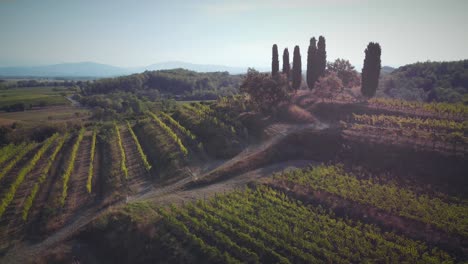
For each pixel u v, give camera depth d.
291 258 23.75
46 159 52.22
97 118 96.50
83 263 27.41
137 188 38.28
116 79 169.12
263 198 32.66
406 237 24.94
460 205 27.95
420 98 71.62
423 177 32.94
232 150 44.94
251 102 60.19
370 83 56.75
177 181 38.75
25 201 37.31
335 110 52.81
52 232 30.80
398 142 38.34
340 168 37.62
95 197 37.16
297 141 44.78
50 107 121.44
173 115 70.69
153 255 26.45
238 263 23.16
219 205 31.28
